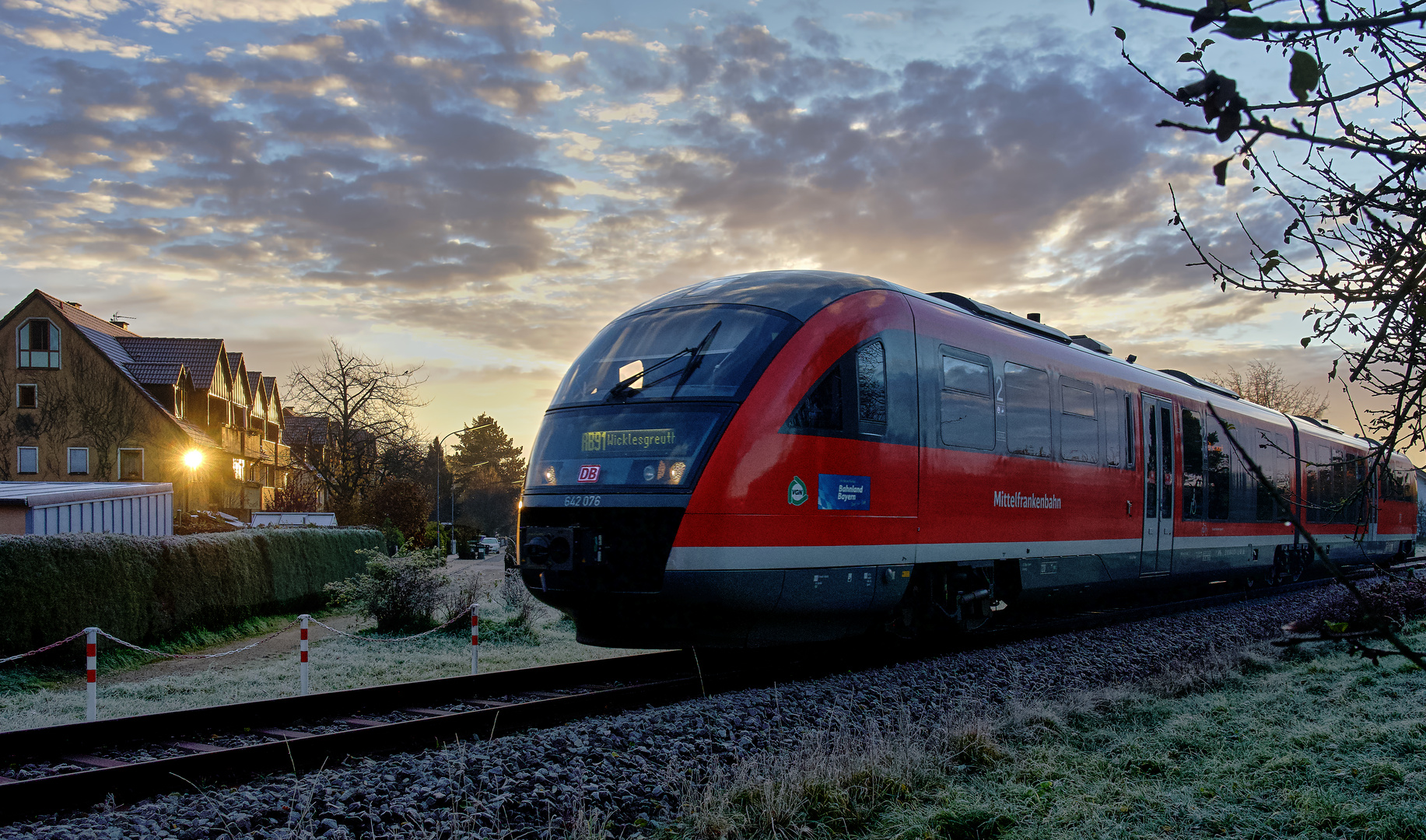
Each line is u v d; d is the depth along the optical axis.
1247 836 4.72
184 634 15.40
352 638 14.93
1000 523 10.02
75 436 39.62
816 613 8.18
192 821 4.55
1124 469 12.51
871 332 8.74
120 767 5.29
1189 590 16.92
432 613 16.11
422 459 62.91
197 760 5.51
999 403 10.20
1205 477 14.82
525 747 5.71
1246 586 17.73
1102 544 11.85
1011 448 10.29
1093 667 9.38
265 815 4.62
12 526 16.91
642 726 6.28
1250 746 6.43
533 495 8.23
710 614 7.59
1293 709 7.57
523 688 8.58
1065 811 5.09
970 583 9.98
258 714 7.06
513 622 15.23
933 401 9.27
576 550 7.79
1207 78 2.08
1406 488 24.56
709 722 6.52
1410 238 3.01
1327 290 3.28
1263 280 3.40
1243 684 9.02
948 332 9.64
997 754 6.25
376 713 7.48
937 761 5.97
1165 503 13.52
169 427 40.28
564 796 4.93
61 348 39.84
